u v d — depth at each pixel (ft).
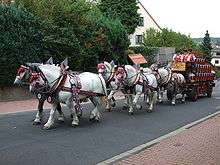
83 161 33.32
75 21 97.35
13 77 77.82
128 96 62.34
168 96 81.41
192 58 87.86
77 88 48.01
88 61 101.55
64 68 47.47
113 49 115.34
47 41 86.43
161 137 44.73
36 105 71.10
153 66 72.64
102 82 52.54
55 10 93.50
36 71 46.26
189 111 69.92
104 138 43.01
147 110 68.23
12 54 77.51
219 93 119.14
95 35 103.50
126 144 40.42
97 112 53.83
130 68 60.49
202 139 41.83
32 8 90.38
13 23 78.69
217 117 61.52
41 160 33.17
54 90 46.55
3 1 86.33
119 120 55.93
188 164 31.32
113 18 136.26
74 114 48.96
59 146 38.37
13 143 38.96
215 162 32.09
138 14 179.83
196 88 91.35
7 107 67.26
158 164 31.30
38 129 46.47
